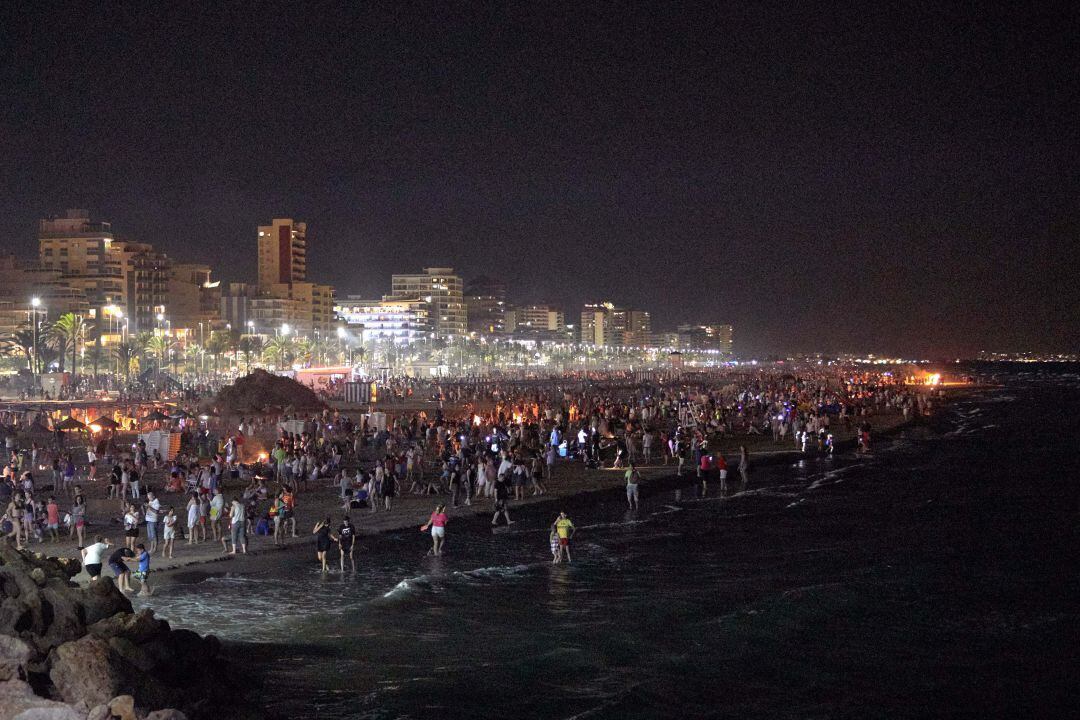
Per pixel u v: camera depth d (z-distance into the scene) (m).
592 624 27.34
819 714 21.06
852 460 73.25
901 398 130.62
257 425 79.12
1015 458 75.25
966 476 63.53
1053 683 22.94
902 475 64.06
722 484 55.28
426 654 24.52
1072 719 20.88
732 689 22.45
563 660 24.19
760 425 96.00
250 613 27.86
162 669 17.78
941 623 27.78
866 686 22.77
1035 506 50.50
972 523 45.25
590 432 66.12
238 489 49.38
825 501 51.94
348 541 33.03
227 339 196.50
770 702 21.70
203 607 28.42
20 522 35.38
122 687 15.70
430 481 54.34
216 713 17.48
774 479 61.81
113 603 19.31
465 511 45.09
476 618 27.84
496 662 23.98
